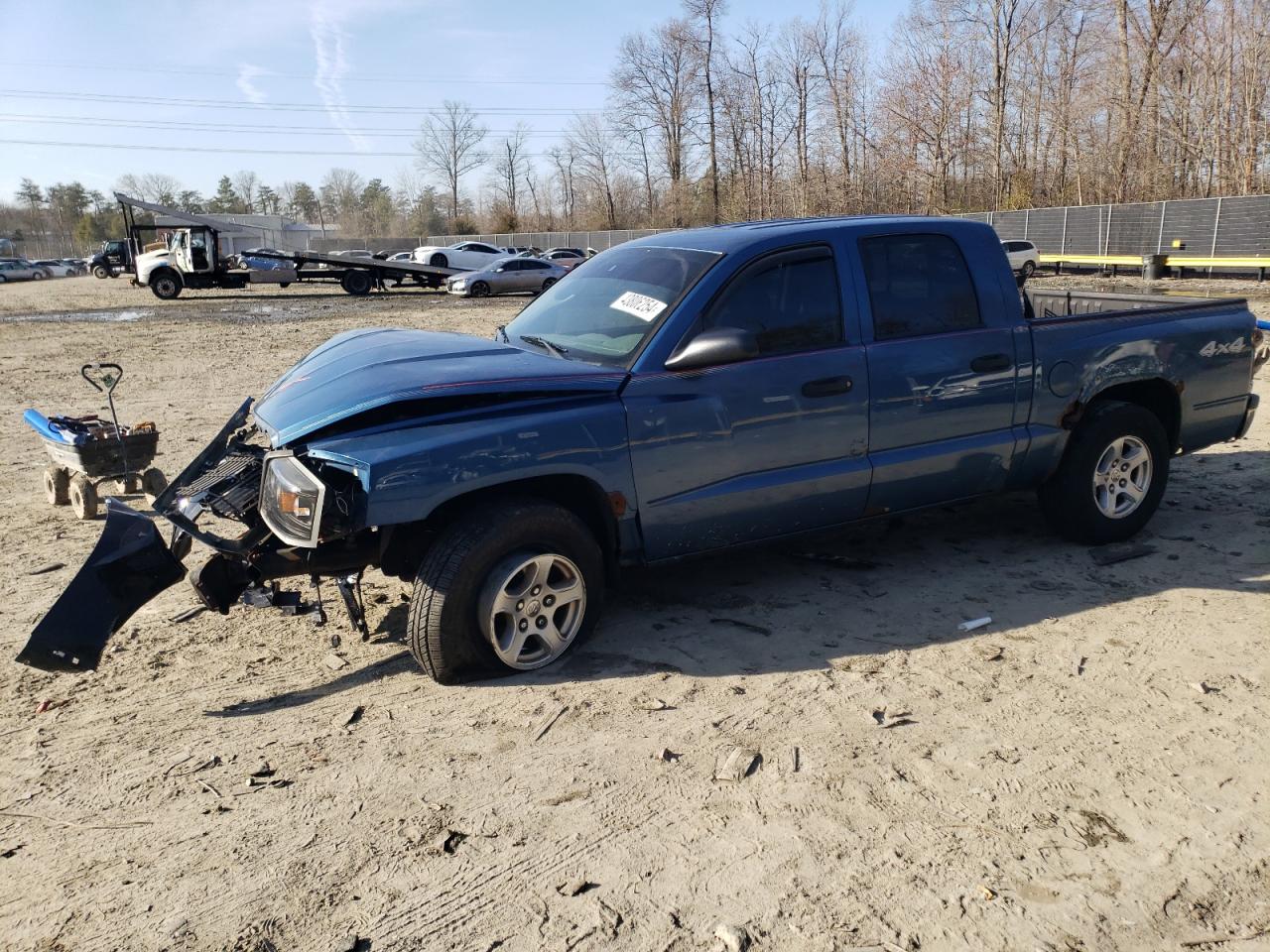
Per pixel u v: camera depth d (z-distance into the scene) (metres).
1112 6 41.03
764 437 4.26
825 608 4.61
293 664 4.15
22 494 7.14
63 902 2.67
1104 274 35.03
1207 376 5.51
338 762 3.36
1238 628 4.29
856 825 2.95
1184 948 2.45
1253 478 6.75
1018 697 3.71
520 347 4.54
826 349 4.40
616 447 3.94
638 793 3.14
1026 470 5.07
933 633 4.31
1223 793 3.08
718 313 4.21
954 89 44.69
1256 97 35.78
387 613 4.65
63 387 12.35
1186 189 38.81
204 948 2.49
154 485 6.66
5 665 4.19
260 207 126.62
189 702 3.83
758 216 54.91
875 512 4.71
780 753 3.36
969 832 2.90
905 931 2.51
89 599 3.59
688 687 3.84
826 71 49.38
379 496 3.51
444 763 3.34
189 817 3.06
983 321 4.80
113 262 48.97
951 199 47.12
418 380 3.80
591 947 2.47
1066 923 2.53
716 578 5.03
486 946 2.49
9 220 128.00
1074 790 3.11
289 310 25.67
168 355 15.73
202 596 3.85
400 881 2.74
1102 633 4.27
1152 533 5.61
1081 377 5.05
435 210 94.38
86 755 3.44
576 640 4.13
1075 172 44.69
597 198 74.12
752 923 2.54
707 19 57.81
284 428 3.72
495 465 3.70
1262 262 27.89
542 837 2.93
